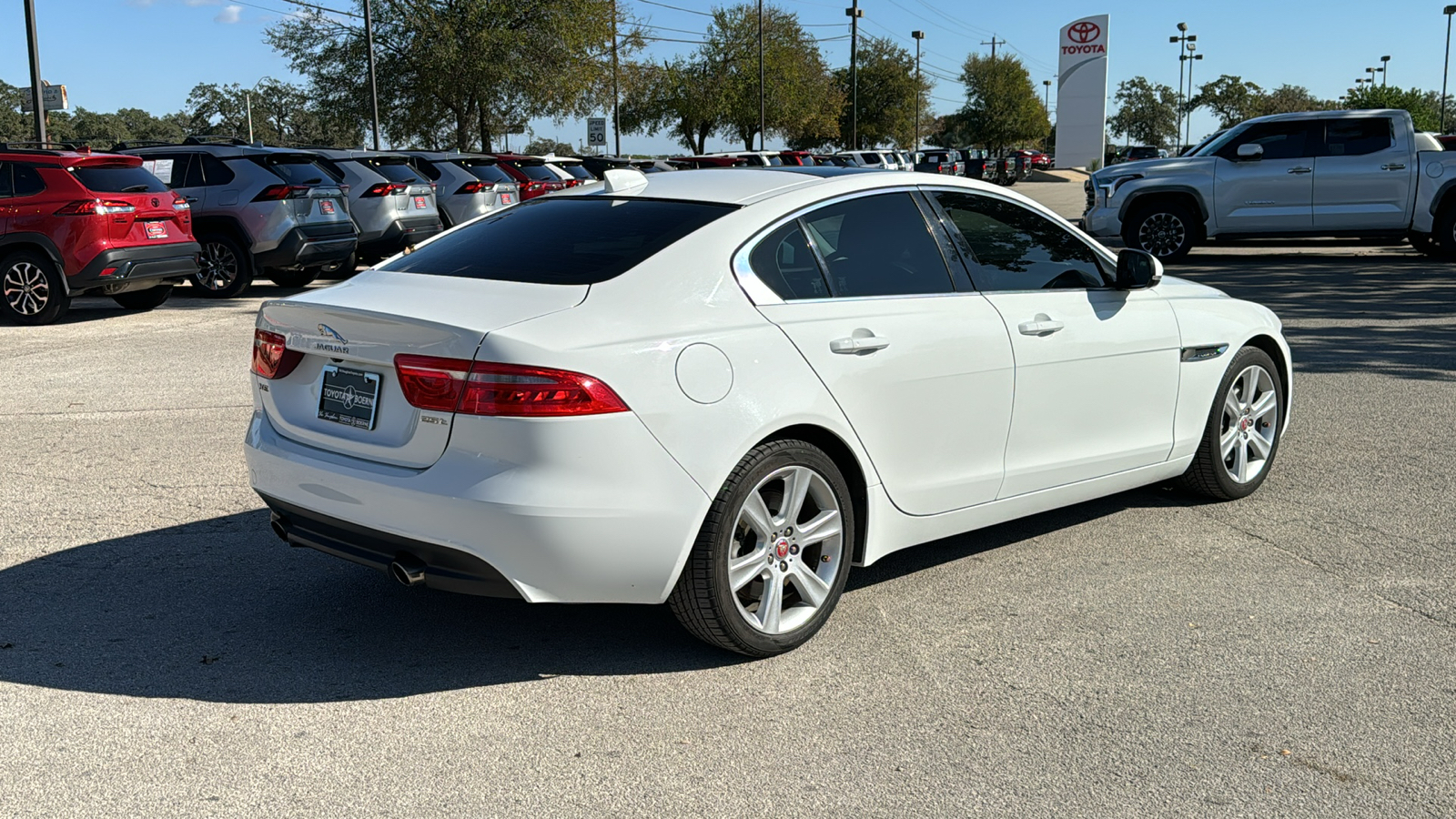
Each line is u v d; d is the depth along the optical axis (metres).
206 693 3.46
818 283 3.81
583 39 38.41
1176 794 2.89
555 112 39.50
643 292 3.45
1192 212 16.28
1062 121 41.94
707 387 3.40
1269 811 2.81
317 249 14.30
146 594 4.27
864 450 3.82
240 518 5.19
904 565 4.59
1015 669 3.62
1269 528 5.00
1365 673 3.56
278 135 119.62
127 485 5.71
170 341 10.50
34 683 3.52
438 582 3.36
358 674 3.60
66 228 11.40
